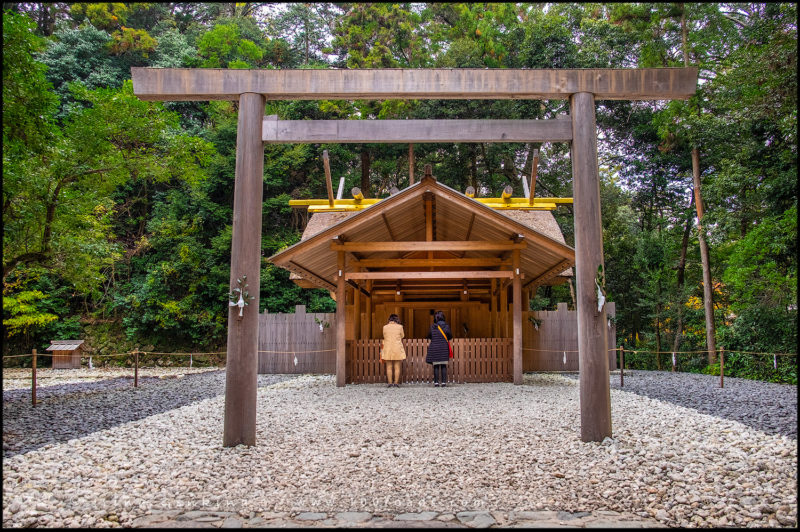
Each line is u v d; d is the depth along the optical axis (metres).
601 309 5.93
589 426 5.87
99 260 15.00
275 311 27.34
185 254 25.66
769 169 15.42
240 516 3.89
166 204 28.19
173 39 29.44
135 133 13.52
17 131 9.59
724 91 18.45
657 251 25.16
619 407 8.48
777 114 14.41
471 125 6.21
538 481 4.64
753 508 3.94
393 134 6.18
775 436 6.02
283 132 6.18
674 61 20.20
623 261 27.45
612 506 4.06
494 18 28.81
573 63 25.12
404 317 16.45
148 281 25.00
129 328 25.17
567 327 17.31
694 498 4.12
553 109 28.70
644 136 27.05
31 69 9.36
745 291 15.96
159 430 6.89
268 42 33.88
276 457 5.43
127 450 5.79
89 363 23.08
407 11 29.20
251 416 5.90
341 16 31.81
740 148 18.80
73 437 6.57
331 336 17.95
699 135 20.80
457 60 27.69
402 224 13.06
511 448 5.72
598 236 6.00
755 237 15.29
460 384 12.02
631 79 6.16
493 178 31.36
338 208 16.09
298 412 8.14
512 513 3.92
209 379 14.95
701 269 26.66
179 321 26.06
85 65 27.94
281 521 3.77
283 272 27.62
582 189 6.05
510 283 13.77
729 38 17.20
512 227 10.76
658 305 24.48
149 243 26.77
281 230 29.06
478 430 6.59
